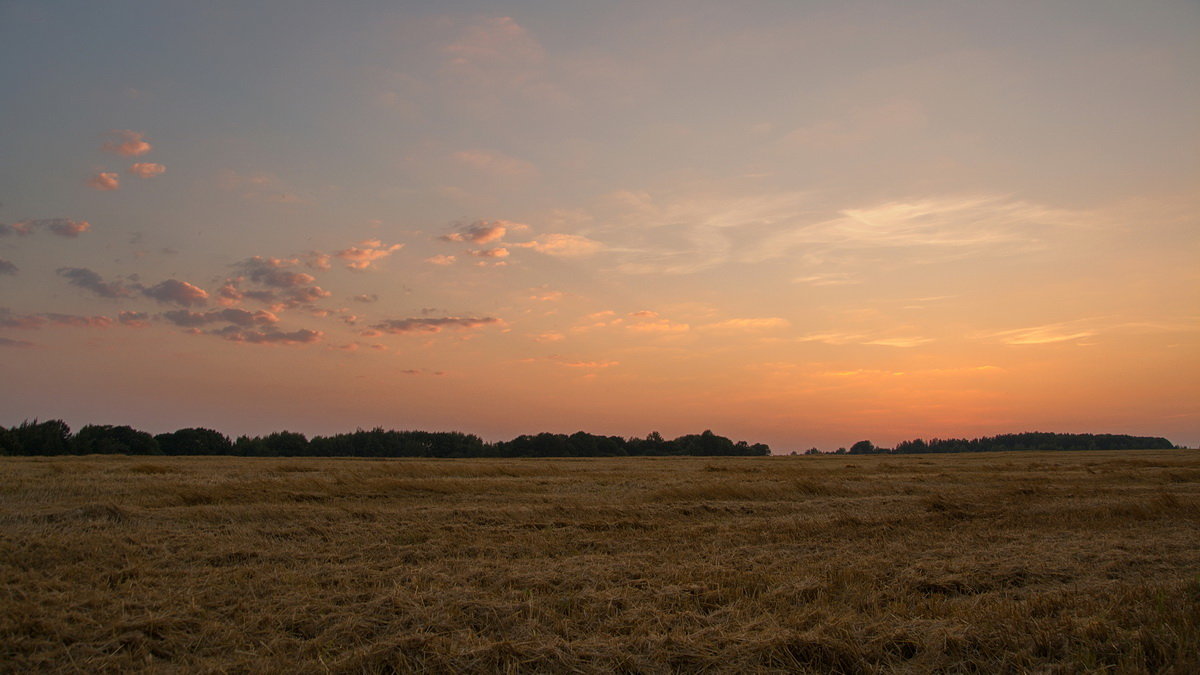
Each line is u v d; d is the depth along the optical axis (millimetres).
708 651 6719
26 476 21000
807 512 17547
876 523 15352
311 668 6246
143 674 6137
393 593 8289
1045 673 6242
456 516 15102
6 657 6340
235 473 26281
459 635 7039
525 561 10656
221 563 10133
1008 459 60656
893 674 6320
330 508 15664
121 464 30594
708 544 12422
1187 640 6582
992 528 14836
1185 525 15211
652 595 8617
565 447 103562
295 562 10188
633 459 64500
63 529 11773
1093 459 58344
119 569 9344
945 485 25625
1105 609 7922
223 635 7047
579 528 14172
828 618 7508
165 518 13664
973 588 9328
